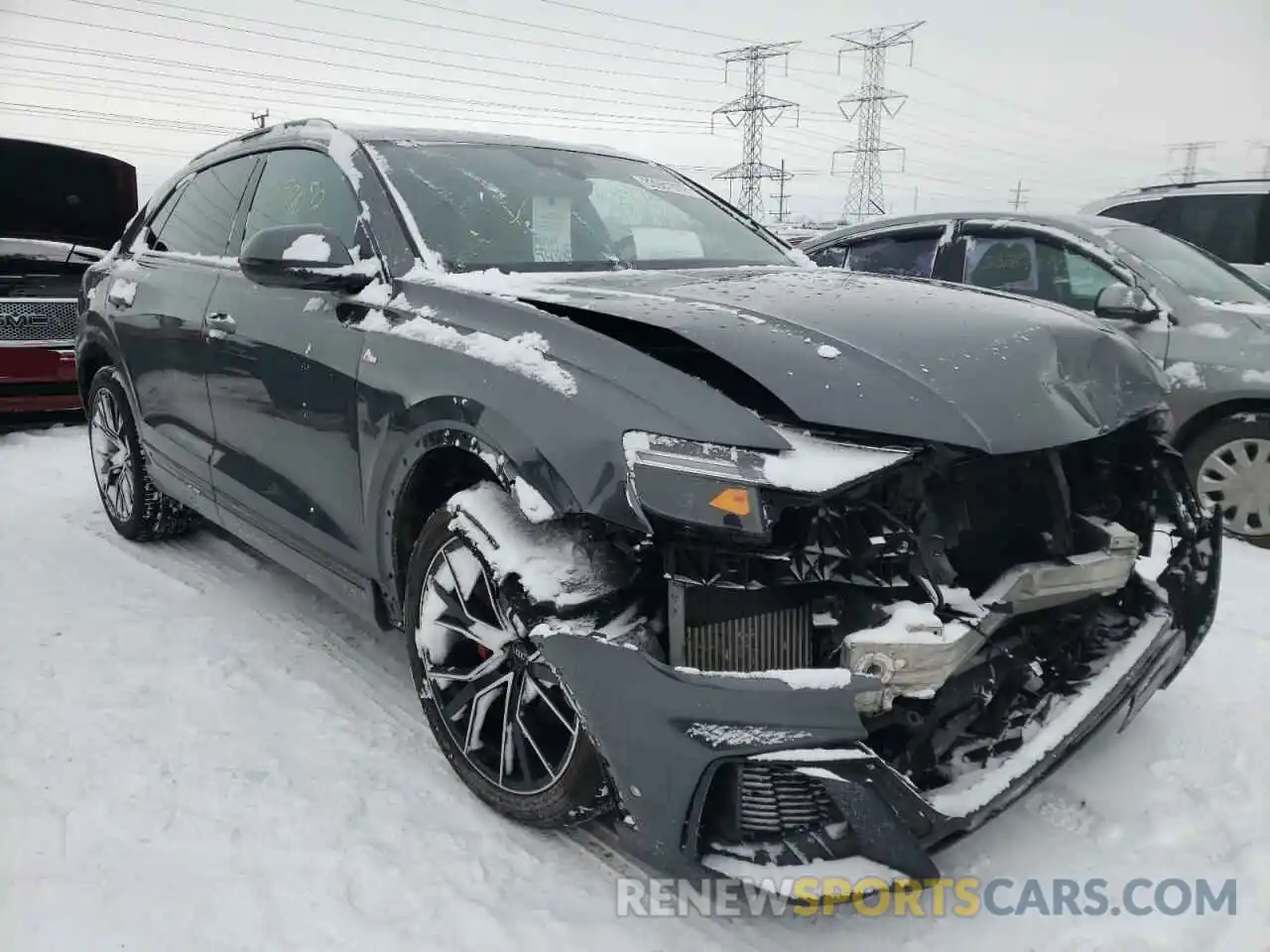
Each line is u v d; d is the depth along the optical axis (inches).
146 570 161.9
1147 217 323.6
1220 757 107.0
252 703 117.4
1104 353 97.2
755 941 81.3
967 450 78.2
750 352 81.5
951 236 216.4
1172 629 101.3
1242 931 81.7
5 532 183.0
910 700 78.2
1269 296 196.5
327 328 111.2
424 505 103.2
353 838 92.3
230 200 148.2
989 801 77.9
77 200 325.4
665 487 74.7
